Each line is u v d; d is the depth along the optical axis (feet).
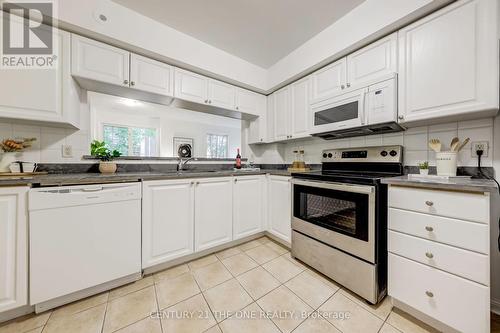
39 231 3.71
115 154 6.30
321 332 3.47
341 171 6.47
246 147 9.68
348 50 5.53
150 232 5.04
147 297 4.34
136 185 4.79
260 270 5.46
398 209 3.85
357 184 4.42
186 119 15.10
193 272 5.33
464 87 3.72
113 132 12.15
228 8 5.18
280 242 7.21
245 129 9.73
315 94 6.68
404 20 4.39
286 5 5.08
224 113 8.39
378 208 4.18
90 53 4.91
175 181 5.42
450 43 3.88
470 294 3.05
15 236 3.58
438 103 4.03
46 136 5.19
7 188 3.49
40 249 3.72
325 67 6.34
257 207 7.41
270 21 5.66
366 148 5.90
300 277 5.14
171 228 5.37
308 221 5.58
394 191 3.91
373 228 4.12
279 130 8.26
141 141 13.35
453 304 3.20
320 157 7.66
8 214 3.52
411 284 3.67
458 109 3.80
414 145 5.15
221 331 3.50
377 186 4.16
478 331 2.98
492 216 4.02
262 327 3.58
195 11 5.28
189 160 7.94
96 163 5.88
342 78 5.82
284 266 5.68
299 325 3.63
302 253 5.76
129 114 12.76
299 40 6.55
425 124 4.87
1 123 4.68
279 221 6.93
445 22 3.93
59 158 5.35
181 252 5.57
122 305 4.09
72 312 3.88
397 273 3.86
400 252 3.82
